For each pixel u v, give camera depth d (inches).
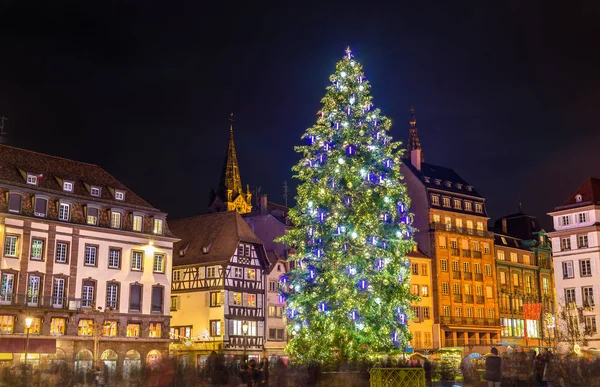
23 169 2245.3
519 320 3890.3
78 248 2295.8
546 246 4215.1
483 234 3777.1
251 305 2854.3
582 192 3063.5
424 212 3565.5
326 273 1558.8
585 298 2925.7
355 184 1596.9
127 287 2412.6
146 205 2549.2
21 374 1079.6
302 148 1664.6
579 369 1264.8
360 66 1676.9
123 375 1073.5
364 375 1322.6
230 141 5644.7
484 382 1417.3
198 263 2864.2
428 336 3353.8
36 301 2158.0
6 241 2124.8
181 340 2815.0
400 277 1611.7
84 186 2402.8
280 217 3383.4
